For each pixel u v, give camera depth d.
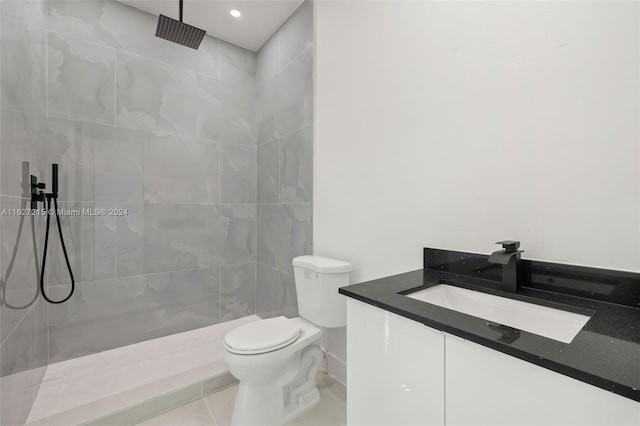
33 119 1.55
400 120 1.44
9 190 1.22
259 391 1.35
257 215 2.67
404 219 1.42
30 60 1.51
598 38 0.86
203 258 2.43
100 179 1.99
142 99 2.15
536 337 0.61
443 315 0.74
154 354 1.99
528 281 0.98
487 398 0.63
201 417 1.50
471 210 1.16
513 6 1.04
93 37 1.96
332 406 1.58
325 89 1.89
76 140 1.91
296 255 2.15
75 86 1.90
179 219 2.31
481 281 1.08
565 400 0.52
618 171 0.83
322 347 1.94
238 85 2.59
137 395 1.55
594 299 0.85
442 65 1.26
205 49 2.42
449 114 1.24
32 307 1.52
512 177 1.05
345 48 1.75
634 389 0.44
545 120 0.97
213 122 2.46
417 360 0.77
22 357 1.35
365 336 0.92
